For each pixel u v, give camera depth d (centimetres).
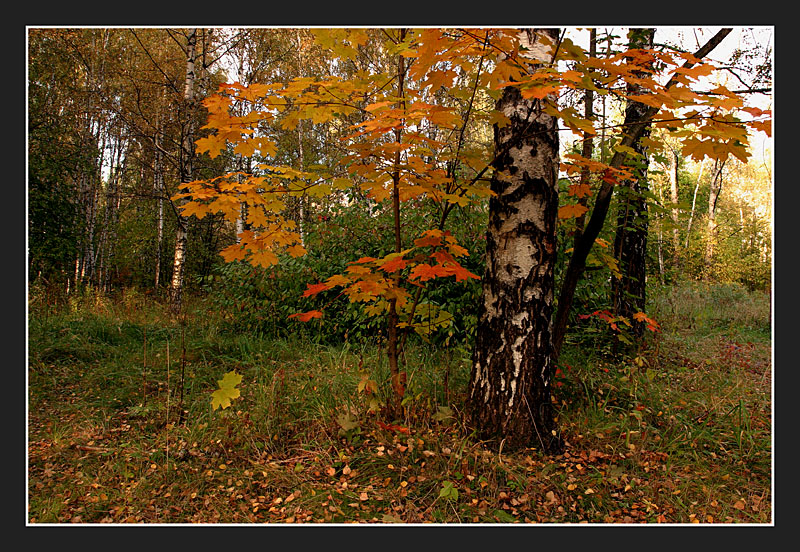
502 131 299
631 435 319
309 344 550
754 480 273
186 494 257
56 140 1029
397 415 317
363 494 250
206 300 714
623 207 513
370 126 211
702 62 193
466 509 240
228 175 266
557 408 348
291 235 286
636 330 534
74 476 274
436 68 245
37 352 475
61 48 1112
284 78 1227
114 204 1475
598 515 240
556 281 493
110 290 1366
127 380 436
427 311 341
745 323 877
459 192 296
